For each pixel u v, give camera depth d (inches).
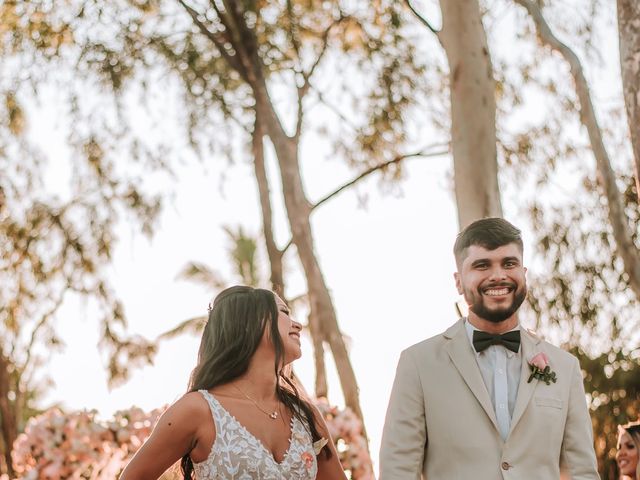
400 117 552.7
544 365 168.9
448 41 339.6
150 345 553.9
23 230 549.6
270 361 155.6
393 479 167.6
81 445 352.8
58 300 556.4
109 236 551.8
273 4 545.6
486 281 167.6
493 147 334.0
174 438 148.2
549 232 471.5
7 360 569.3
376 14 541.0
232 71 556.1
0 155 552.4
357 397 505.0
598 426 586.9
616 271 461.7
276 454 151.6
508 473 163.5
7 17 524.4
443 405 168.7
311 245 527.2
